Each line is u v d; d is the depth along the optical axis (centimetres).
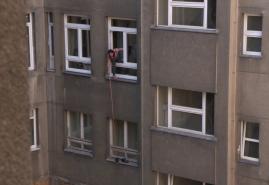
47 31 3416
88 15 3183
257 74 2689
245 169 2806
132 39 3097
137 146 3155
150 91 2972
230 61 2698
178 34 2803
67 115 3462
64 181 3516
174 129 2962
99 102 3259
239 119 2792
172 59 2847
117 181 3266
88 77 3272
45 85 3469
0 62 469
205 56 2745
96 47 3198
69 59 3366
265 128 2716
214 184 2859
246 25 2700
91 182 3394
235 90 2761
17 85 477
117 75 3173
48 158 3559
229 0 2633
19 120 478
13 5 468
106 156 3294
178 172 2959
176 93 2962
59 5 3291
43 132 3522
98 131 3309
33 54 3406
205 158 2855
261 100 2703
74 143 3481
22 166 478
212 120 2866
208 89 2773
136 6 2964
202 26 2784
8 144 473
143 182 3112
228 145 2781
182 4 2820
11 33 470
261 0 2595
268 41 2627
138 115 3094
